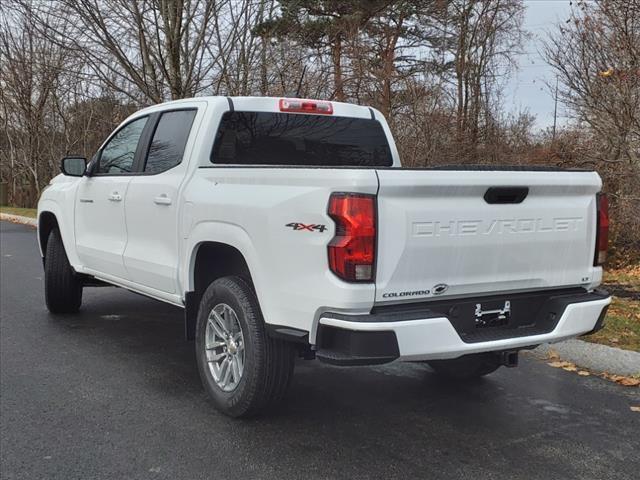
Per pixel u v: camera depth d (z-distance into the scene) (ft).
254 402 13.04
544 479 11.33
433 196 11.32
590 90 33.04
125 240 17.67
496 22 79.10
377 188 10.73
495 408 14.75
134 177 17.37
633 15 30.30
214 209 13.62
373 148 18.66
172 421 13.67
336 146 17.90
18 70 81.76
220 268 14.99
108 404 14.64
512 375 17.20
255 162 16.28
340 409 14.56
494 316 12.42
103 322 22.33
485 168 12.07
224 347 14.02
